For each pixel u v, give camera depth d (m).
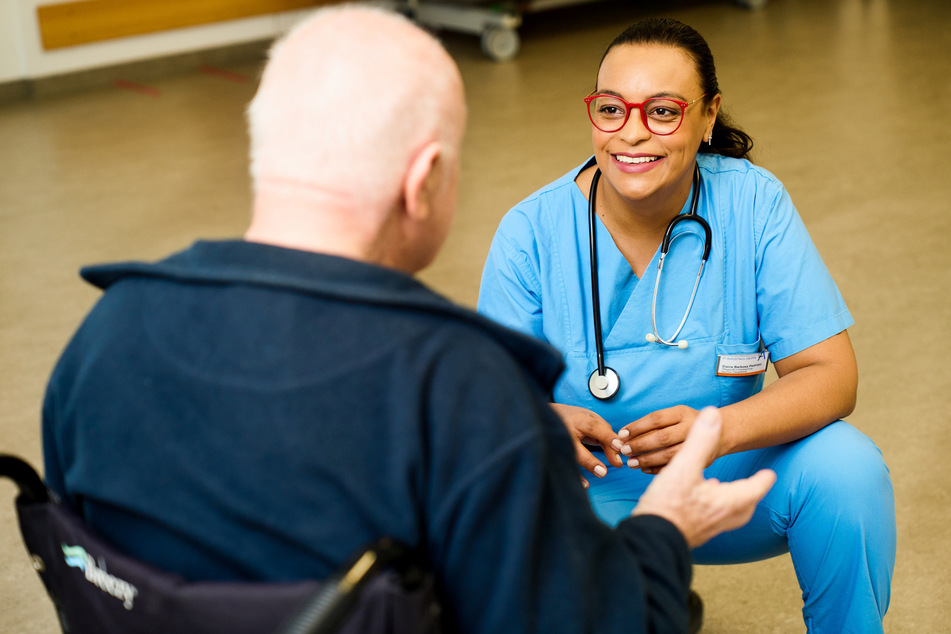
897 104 4.44
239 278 0.69
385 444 0.65
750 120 4.38
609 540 0.70
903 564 1.66
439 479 0.64
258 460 0.66
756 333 1.33
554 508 0.67
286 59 0.72
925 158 3.70
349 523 0.65
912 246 2.92
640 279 1.31
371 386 0.65
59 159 4.44
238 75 5.91
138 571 0.68
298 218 0.71
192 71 6.06
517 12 6.11
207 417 0.67
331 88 0.69
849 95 4.65
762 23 6.46
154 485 0.68
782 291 1.27
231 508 0.66
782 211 1.29
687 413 1.19
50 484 0.81
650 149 1.19
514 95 5.10
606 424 1.24
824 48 5.65
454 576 0.65
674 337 1.30
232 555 0.67
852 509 1.18
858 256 2.88
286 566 0.66
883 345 2.38
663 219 1.28
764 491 0.81
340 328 0.67
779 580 1.69
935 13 6.36
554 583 0.66
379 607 0.61
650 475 1.35
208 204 3.75
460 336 0.68
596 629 0.67
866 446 1.21
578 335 1.33
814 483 1.20
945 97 4.48
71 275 3.16
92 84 5.80
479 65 5.83
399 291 0.69
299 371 0.66
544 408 0.70
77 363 0.74
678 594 0.73
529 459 0.65
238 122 4.89
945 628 1.51
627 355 1.32
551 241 1.33
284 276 0.68
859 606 1.21
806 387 1.22
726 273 1.30
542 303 1.35
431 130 0.71
